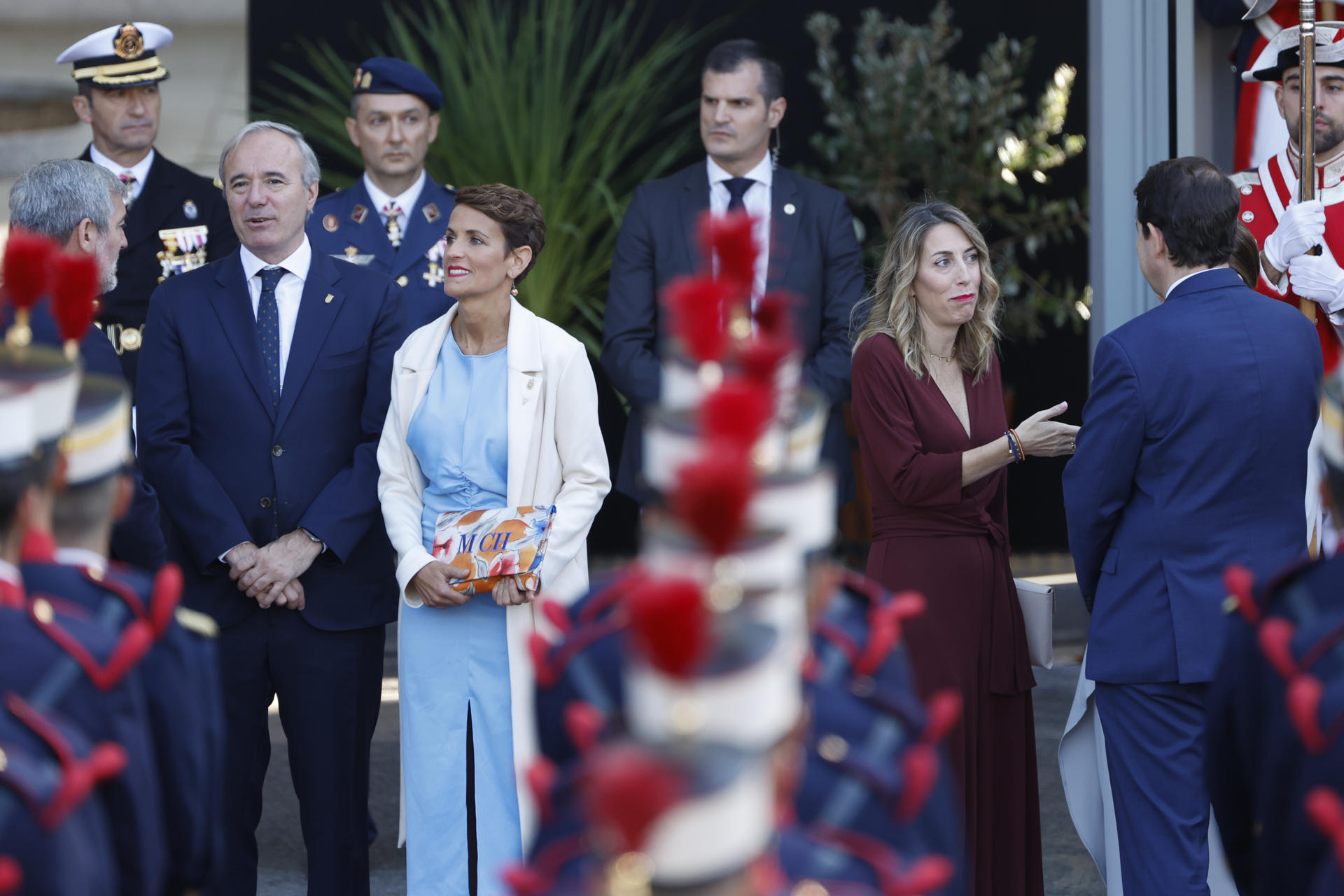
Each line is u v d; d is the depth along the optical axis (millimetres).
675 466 3404
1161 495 9930
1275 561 9742
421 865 10789
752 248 3816
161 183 15688
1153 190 10172
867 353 11195
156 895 5469
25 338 5457
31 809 4531
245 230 11633
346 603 11625
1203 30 18969
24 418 5172
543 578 10648
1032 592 11125
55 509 5875
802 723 4078
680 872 2783
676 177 15883
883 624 4977
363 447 11812
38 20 23078
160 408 11578
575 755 4992
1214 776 7023
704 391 3580
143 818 5363
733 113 15422
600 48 24422
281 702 11641
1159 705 10055
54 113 23219
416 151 15711
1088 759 11594
